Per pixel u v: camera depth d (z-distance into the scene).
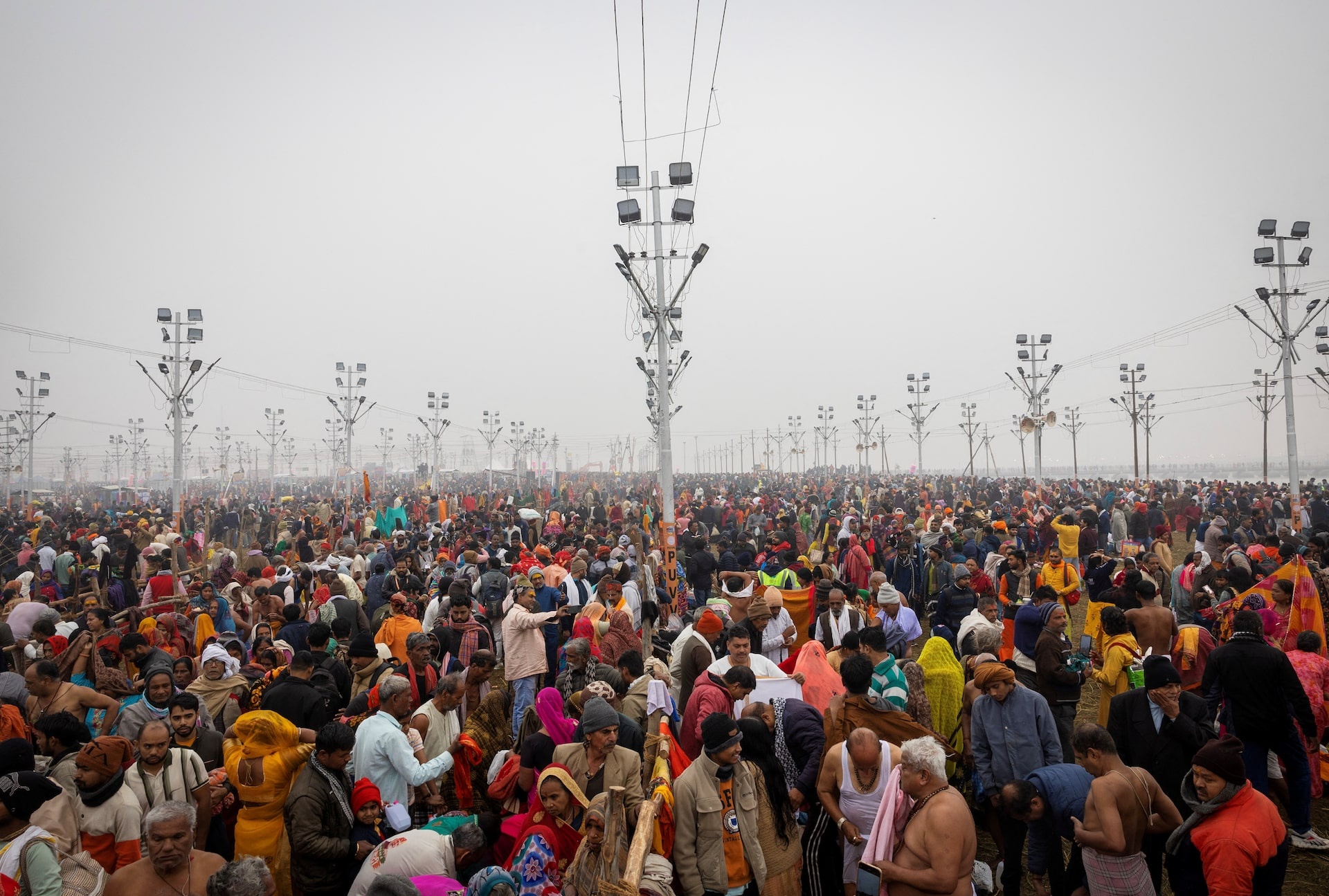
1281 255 26.25
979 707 6.64
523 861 5.14
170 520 32.94
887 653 7.28
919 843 4.95
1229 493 36.50
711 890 5.31
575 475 112.69
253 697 7.82
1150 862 6.11
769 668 7.48
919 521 23.78
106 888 4.62
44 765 7.00
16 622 11.15
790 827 5.73
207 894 4.26
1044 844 5.91
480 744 6.59
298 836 5.34
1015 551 11.65
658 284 18.12
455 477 108.25
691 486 74.00
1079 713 10.96
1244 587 10.94
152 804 5.53
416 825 6.41
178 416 33.38
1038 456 43.06
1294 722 7.09
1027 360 43.59
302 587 14.38
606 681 7.18
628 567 13.14
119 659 9.59
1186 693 6.40
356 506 39.19
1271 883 5.11
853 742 5.59
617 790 5.14
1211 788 5.09
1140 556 15.06
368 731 6.10
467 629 9.94
